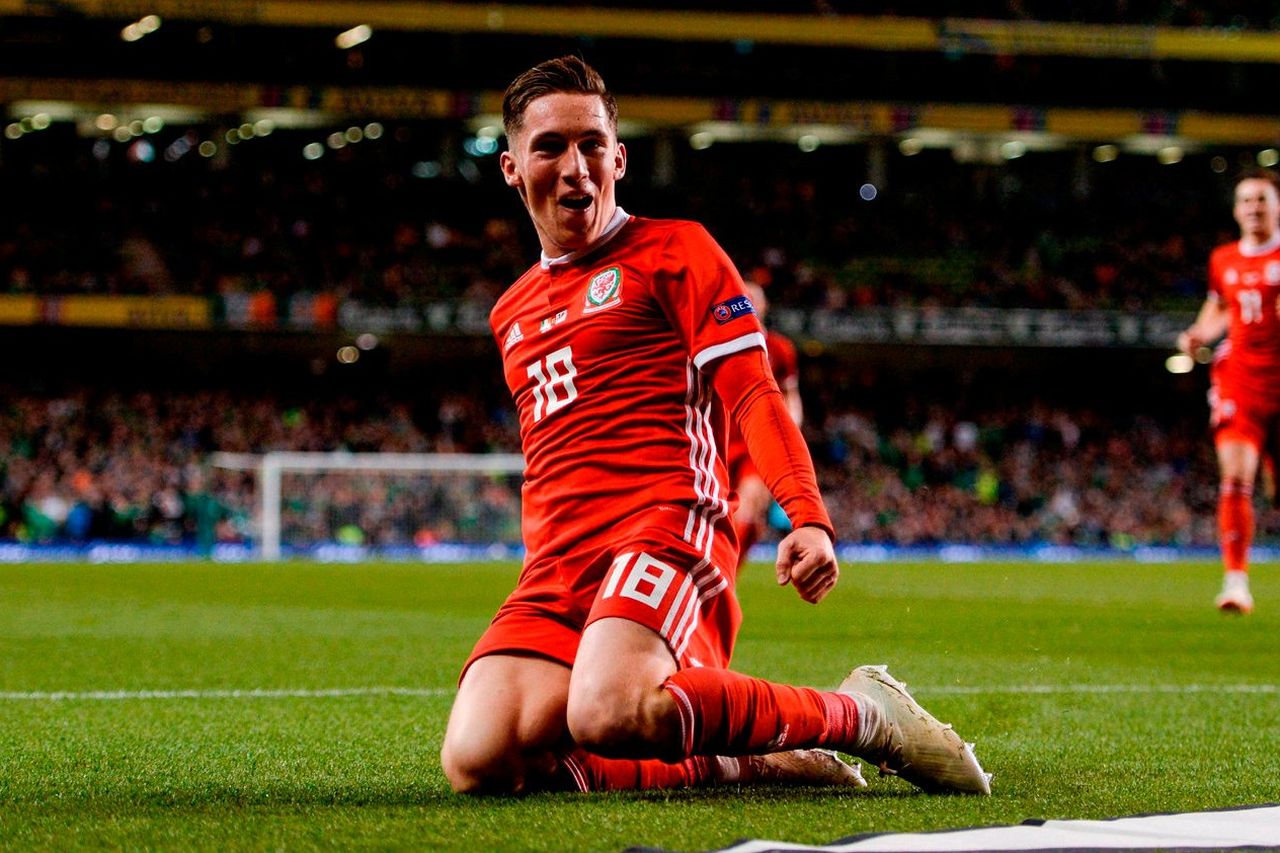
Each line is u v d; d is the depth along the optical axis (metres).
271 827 3.34
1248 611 11.78
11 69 37.66
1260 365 11.36
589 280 3.94
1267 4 43.00
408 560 29.30
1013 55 42.00
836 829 3.23
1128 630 11.28
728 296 3.71
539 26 38.16
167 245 37.88
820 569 3.30
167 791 4.01
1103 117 41.47
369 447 36.59
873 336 35.97
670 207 41.47
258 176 40.88
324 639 10.52
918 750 3.76
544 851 3.00
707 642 3.75
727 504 3.90
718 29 38.97
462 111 39.03
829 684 7.68
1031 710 6.27
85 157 42.41
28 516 31.12
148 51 38.09
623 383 3.87
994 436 38.91
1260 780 4.27
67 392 36.75
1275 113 42.03
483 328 35.16
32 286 35.66
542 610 3.82
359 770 4.46
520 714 3.68
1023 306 38.00
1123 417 40.81
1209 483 38.62
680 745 3.40
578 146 3.88
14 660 8.80
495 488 31.72
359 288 37.09
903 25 39.59
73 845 3.15
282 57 38.50
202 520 30.50
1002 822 3.30
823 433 38.31
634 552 3.62
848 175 45.31
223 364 39.62
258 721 5.82
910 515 35.69
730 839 3.10
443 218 40.00
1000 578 20.75
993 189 44.22
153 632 11.16
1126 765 4.61
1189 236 41.81
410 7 37.56
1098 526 36.47
